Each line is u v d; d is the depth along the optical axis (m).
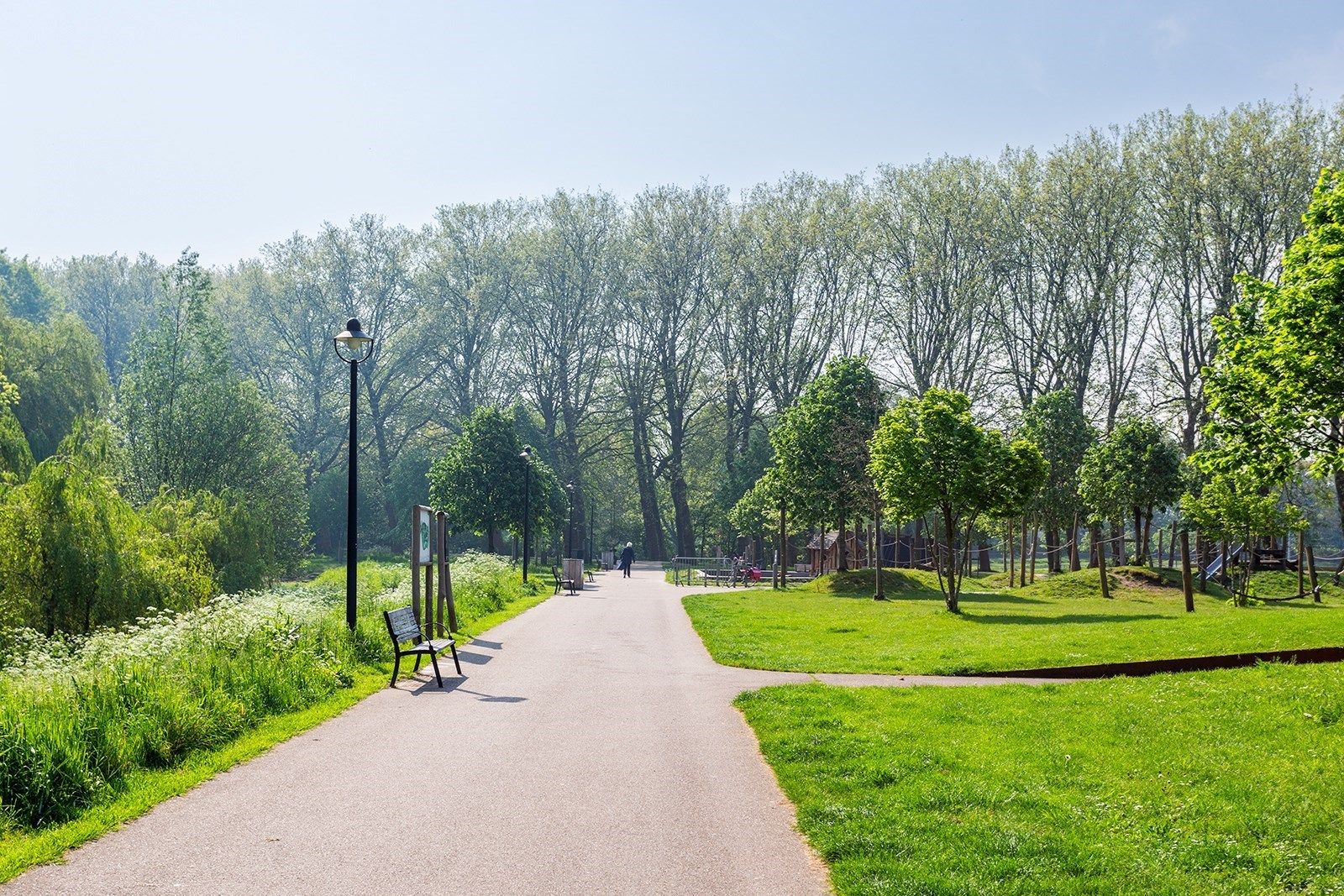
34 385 38.75
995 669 15.64
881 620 26.38
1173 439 51.75
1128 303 55.00
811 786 8.26
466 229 73.44
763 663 17.06
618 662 17.17
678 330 70.69
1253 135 46.47
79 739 7.96
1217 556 46.09
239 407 45.25
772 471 46.56
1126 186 51.06
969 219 55.16
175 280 46.38
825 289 64.94
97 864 6.27
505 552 79.25
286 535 44.97
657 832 7.10
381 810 7.58
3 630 17.48
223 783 8.38
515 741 10.23
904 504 29.66
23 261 73.94
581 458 77.19
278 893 5.80
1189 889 5.87
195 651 12.07
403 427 78.31
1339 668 12.88
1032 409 49.19
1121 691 12.74
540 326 73.62
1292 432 17.70
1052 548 50.38
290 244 74.19
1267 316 17.28
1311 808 7.45
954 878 5.95
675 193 69.12
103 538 22.67
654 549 76.94
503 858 6.49
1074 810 7.43
